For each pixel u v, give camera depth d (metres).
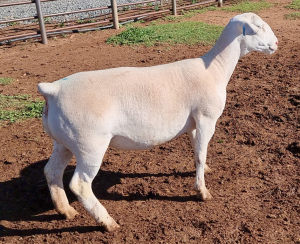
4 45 11.51
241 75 7.95
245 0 15.66
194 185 4.24
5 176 4.86
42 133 5.97
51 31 11.88
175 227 3.87
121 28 12.66
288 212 4.01
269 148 5.22
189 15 13.67
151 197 4.41
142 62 9.19
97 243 3.74
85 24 12.44
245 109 6.41
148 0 14.27
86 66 9.23
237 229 3.81
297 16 12.61
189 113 3.97
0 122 6.33
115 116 3.61
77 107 3.51
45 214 4.25
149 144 3.89
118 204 4.32
